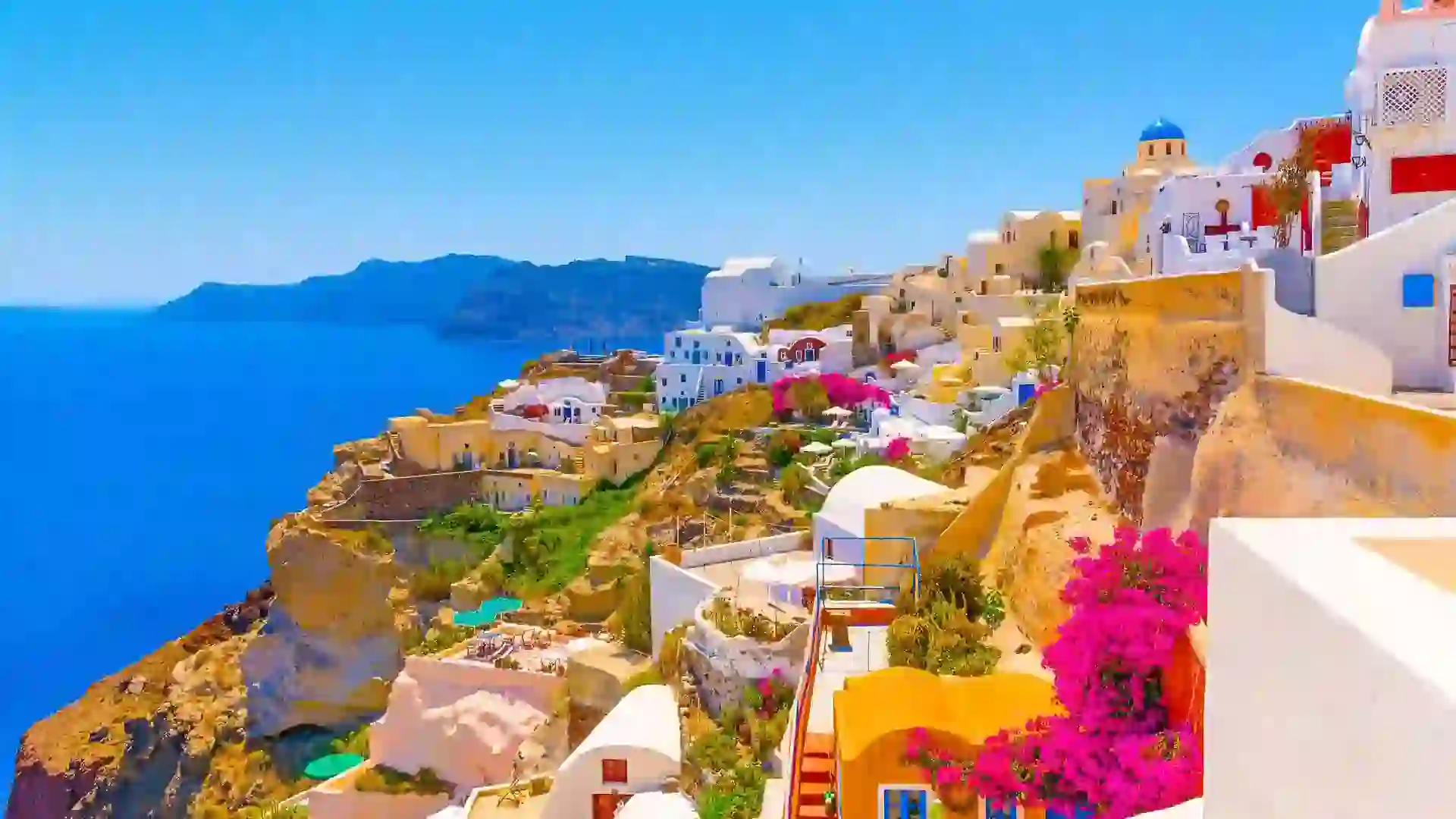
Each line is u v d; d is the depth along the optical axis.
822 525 36.50
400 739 43.16
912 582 26.16
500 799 35.34
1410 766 4.24
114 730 65.00
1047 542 23.22
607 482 76.25
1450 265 20.02
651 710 31.67
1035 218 82.88
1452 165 26.55
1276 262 21.70
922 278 91.69
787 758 20.61
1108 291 25.25
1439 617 4.75
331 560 66.12
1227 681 6.36
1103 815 14.18
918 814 16.16
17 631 112.56
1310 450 17.09
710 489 66.19
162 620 115.44
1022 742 15.38
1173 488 20.84
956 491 31.30
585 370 100.00
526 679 41.81
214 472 189.38
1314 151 38.50
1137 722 14.90
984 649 22.42
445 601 66.00
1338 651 4.91
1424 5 27.92
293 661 65.00
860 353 84.81
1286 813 5.45
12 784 68.12
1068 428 28.23
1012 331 67.38
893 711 16.88
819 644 24.23
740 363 84.19
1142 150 72.00
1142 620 15.02
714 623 31.66
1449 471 14.10
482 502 77.94
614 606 57.44
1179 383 21.05
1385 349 20.70
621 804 29.95
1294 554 5.81
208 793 59.56
